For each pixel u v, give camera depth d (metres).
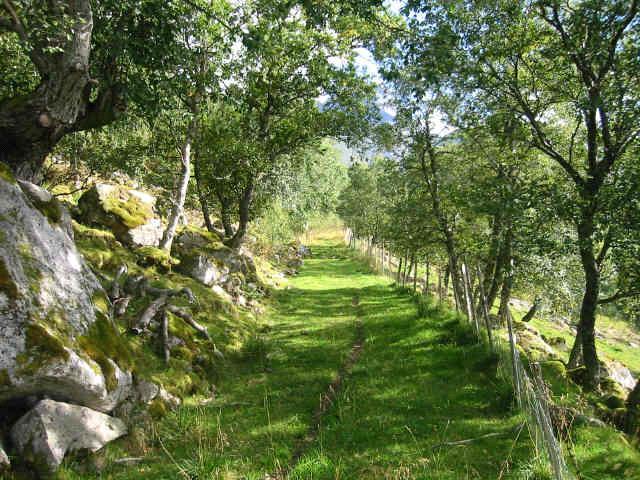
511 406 9.38
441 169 18.42
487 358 12.01
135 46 10.45
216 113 17.70
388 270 38.00
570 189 12.96
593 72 12.86
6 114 8.95
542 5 12.47
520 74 15.31
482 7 12.74
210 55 15.31
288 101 21.38
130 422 7.99
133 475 6.80
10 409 6.59
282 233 36.12
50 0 8.33
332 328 17.16
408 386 10.98
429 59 10.52
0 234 6.77
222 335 13.45
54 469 6.17
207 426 8.73
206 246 19.97
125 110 11.14
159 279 14.55
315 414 9.52
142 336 10.54
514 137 14.41
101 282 11.82
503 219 12.73
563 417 7.75
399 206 20.25
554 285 17.16
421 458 7.73
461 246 19.09
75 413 6.84
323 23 10.20
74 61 8.72
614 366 21.97
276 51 17.22
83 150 19.17
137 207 17.14
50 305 6.93
